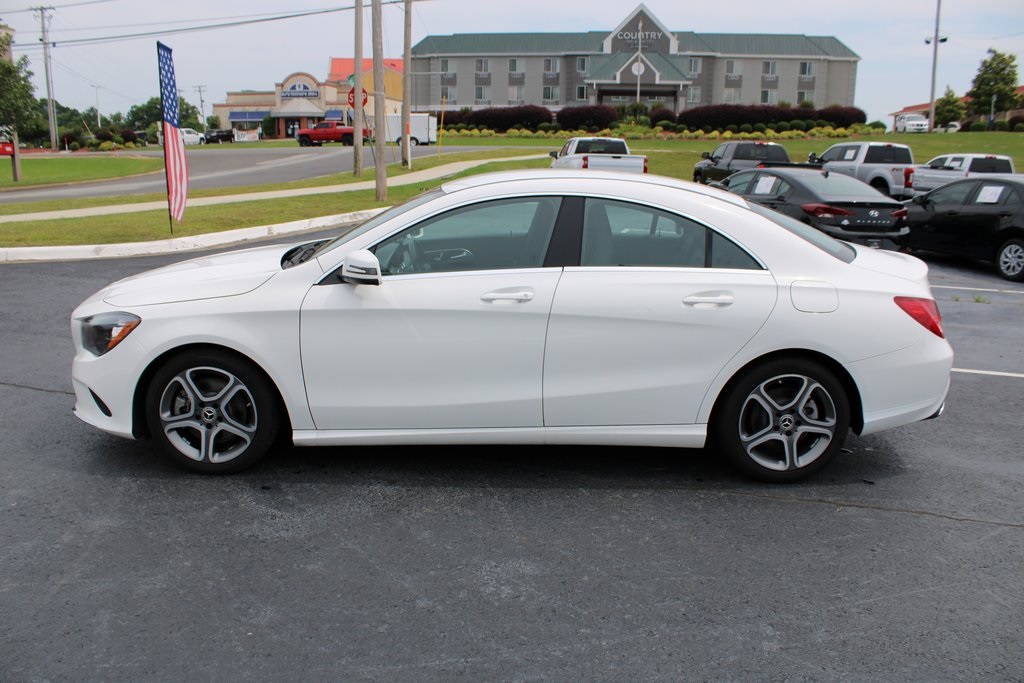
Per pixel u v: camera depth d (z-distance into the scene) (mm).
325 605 3258
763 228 4355
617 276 4242
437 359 4242
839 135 53500
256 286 4312
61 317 8102
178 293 4359
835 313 4238
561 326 4207
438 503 4180
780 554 3699
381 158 19797
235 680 2799
